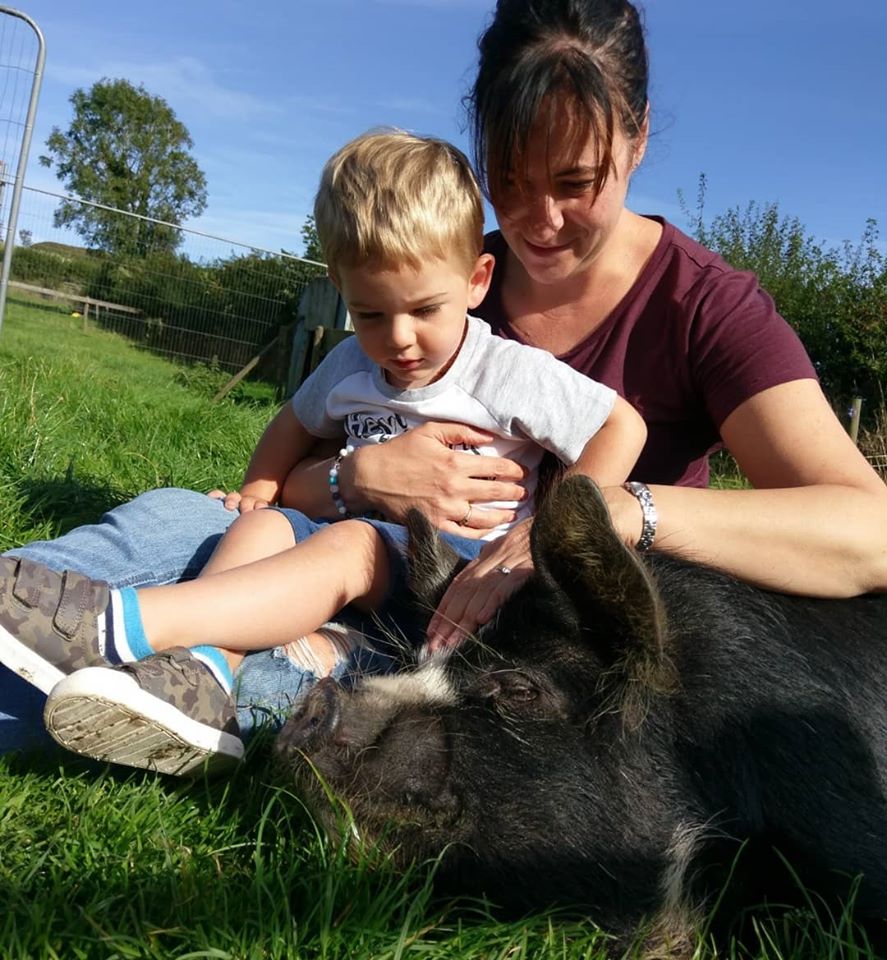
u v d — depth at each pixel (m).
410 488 0.81
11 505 1.17
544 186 0.79
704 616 0.66
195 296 4.63
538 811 0.61
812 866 0.62
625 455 0.81
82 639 0.64
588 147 0.76
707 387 0.83
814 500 0.71
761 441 0.78
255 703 0.76
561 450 0.82
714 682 0.64
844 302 4.86
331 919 0.53
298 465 0.97
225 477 1.58
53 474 1.36
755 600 0.69
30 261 5.16
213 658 0.67
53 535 1.13
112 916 0.52
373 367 0.89
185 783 0.68
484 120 0.79
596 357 0.89
